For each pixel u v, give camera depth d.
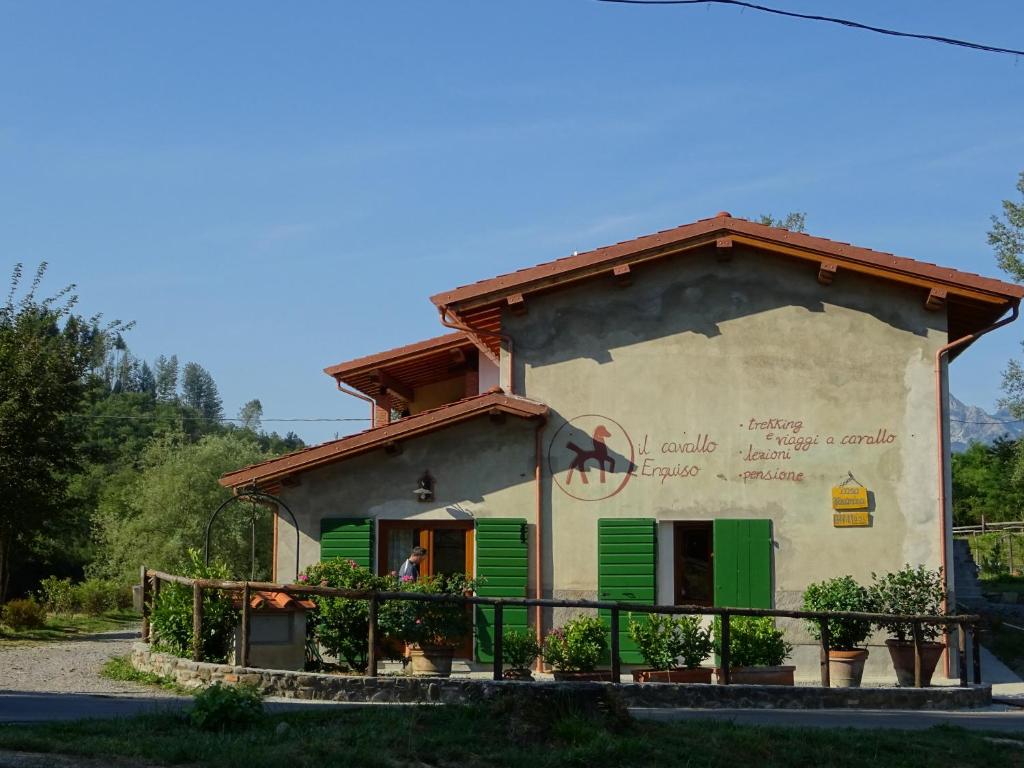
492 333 19.11
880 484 18.34
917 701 15.26
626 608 14.80
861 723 12.95
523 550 18.34
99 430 87.06
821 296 18.72
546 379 18.83
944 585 17.97
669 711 13.90
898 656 16.61
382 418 26.31
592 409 18.72
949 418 18.39
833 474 18.42
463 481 18.56
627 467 18.56
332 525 18.45
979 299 18.14
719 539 18.33
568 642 16.52
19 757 8.34
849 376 18.55
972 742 11.09
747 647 16.25
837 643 16.61
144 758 8.66
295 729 9.95
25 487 24.78
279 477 18.45
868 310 18.62
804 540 18.31
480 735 9.96
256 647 14.92
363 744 9.39
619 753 9.47
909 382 18.45
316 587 14.71
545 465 18.61
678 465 18.55
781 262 18.81
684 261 18.95
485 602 14.62
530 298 18.98
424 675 15.48
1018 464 49.91
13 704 12.04
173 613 15.92
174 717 10.30
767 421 18.56
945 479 18.23
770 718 13.22
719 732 10.62
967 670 17.72
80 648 21.36
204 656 15.41
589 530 18.47
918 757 10.40
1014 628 23.72
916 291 18.55
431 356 23.02
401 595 14.65
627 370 18.77
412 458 18.62
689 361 18.73
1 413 24.48
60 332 26.80
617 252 18.50
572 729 9.90
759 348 18.70
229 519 47.62
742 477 18.47
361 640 15.70
